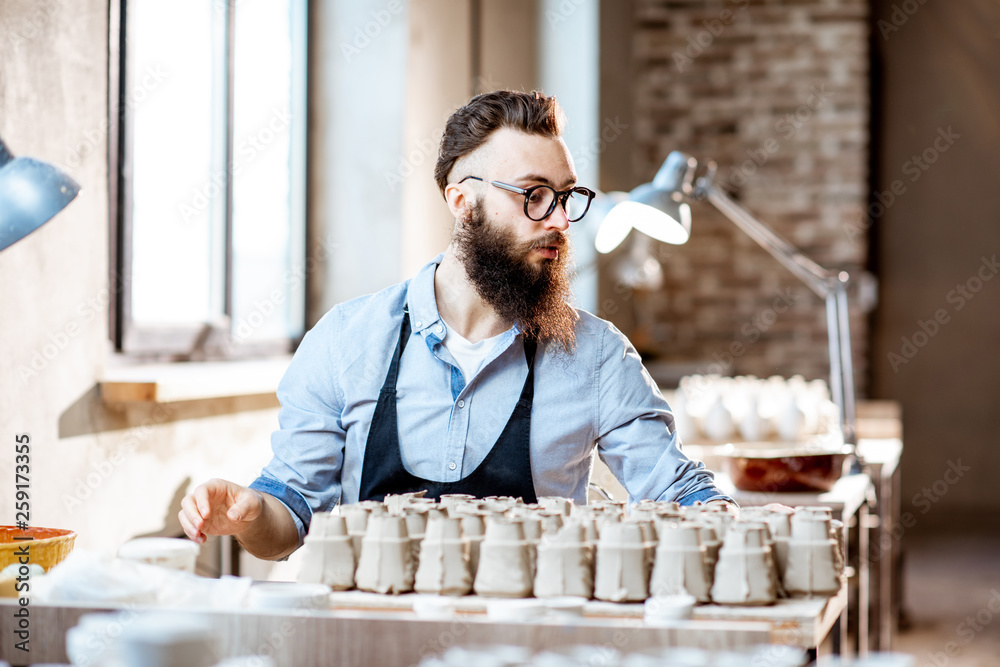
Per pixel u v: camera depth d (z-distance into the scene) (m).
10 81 1.79
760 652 1.05
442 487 1.70
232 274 3.01
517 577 1.26
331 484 1.76
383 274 3.39
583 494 1.83
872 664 1.04
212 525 1.52
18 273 1.83
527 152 1.66
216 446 2.60
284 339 3.34
